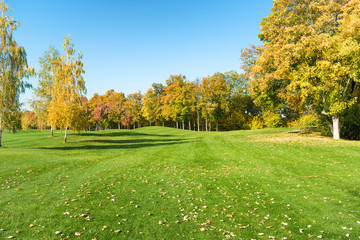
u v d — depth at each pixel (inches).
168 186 415.8
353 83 928.9
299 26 890.1
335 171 470.9
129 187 404.5
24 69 990.4
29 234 223.9
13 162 577.0
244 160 644.1
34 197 332.5
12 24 968.3
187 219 274.4
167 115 2481.5
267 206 315.3
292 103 1134.4
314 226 251.9
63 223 250.8
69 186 398.6
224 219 277.0
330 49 803.4
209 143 1021.8
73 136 1517.0
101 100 3280.0
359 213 276.1
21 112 1004.6
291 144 820.0
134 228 247.1
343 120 951.6
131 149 1011.9
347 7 845.2
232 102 2541.8
